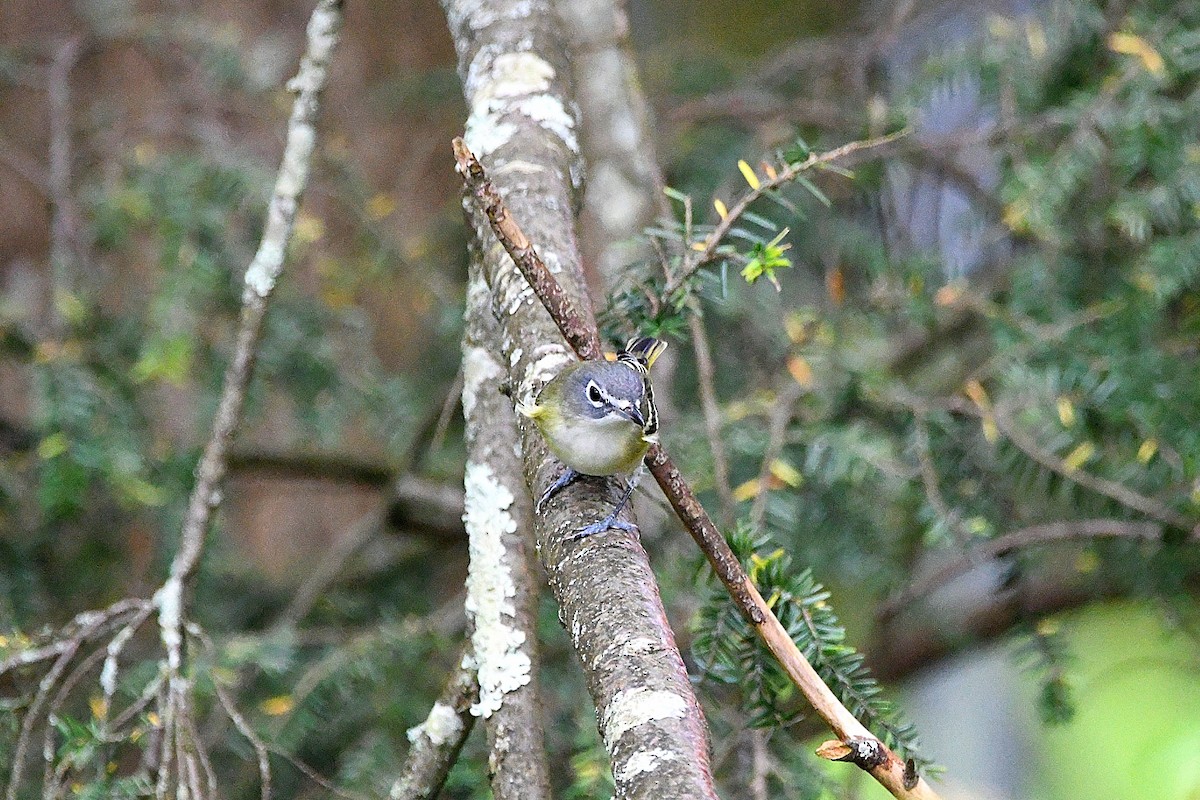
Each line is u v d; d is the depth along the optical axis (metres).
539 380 6.41
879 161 11.84
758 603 5.22
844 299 10.95
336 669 9.41
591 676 4.92
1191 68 9.73
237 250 11.09
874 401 9.99
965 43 11.15
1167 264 9.38
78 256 11.07
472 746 8.15
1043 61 10.83
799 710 6.31
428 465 12.88
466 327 7.43
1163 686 13.20
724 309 11.20
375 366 12.34
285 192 8.34
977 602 12.45
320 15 8.39
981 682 14.52
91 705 7.59
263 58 12.26
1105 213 10.02
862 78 12.83
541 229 6.89
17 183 12.86
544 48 7.88
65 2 13.58
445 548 12.98
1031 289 10.22
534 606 6.51
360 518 14.60
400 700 9.44
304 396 11.80
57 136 11.34
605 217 11.10
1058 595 11.71
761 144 11.98
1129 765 12.21
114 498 10.73
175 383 10.05
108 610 7.58
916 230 12.73
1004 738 14.27
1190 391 9.28
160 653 10.19
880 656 12.94
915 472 9.42
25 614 10.36
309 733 9.59
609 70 11.45
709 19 15.83
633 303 7.34
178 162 11.03
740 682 6.42
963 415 10.25
